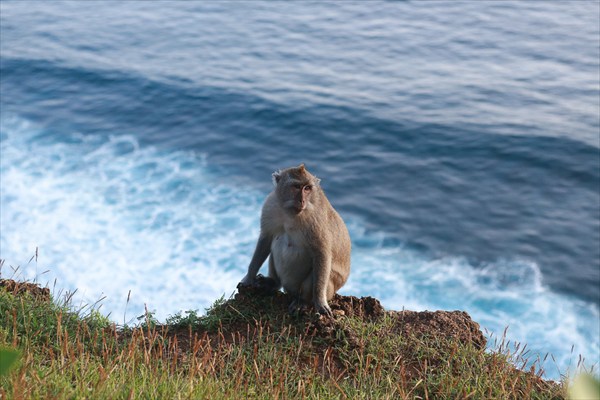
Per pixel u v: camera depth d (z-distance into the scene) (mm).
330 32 64938
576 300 29297
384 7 72250
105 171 38938
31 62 56562
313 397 9852
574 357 25562
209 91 50875
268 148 43062
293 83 52531
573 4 72000
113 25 67500
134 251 30891
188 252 30969
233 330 11773
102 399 8312
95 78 53594
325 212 11727
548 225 35219
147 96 50406
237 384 9609
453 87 52031
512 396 10805
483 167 41031
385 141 43938
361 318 12297
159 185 37531
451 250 33125
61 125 45438
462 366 11250
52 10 72625
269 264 12422
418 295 29469
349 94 50500
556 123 45750
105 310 26609
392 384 10516
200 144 43312
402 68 56062
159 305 27172
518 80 53344
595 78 53344
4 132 43906
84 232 32094
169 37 64000
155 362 10062
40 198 35031
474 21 67375
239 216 34469
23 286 12062
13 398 7523
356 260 32031
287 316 11930
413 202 37375
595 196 37969
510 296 29531
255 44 61906
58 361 9156
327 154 42625
